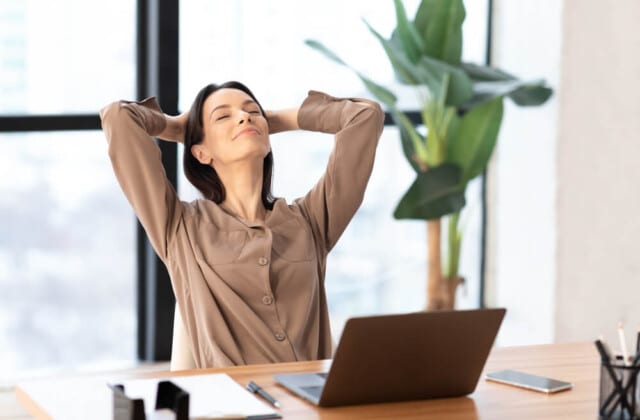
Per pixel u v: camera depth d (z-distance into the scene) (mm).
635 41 4773
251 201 2807
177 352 2727
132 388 1984
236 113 2787
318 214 2852
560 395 2039
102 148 4562
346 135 2848
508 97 4789
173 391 1807
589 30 4750
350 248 5105
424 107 4648
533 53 4910
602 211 4871
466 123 4559
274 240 2721
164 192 2664
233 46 4703
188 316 2674
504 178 5148
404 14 4449
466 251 5277
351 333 1850
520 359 2387
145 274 4680
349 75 4910
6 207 4445
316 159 4941
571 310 4898
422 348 1928
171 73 4520
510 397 2020
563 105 4773
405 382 1953
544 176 4898
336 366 1877
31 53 4410
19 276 4500
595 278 4891
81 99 4512
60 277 4566
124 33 4547
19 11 4375
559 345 2562
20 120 4355
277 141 4883
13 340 4520
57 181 4508
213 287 2627
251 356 2607
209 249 2662
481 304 5285
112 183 4598
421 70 4430
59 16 4438
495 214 5219
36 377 4461
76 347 4617
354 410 1900
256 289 2645
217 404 1888
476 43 5160
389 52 4457
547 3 4812
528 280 5035
